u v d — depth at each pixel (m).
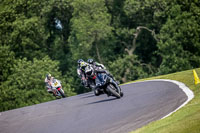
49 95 133.50
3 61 135.62
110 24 167.62
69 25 170.00
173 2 143.75
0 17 147.12
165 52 137.12
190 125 21.95
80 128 30.03
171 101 34.31
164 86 48.78
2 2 155.00
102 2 148.25
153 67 162.50
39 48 165.62
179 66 132.50
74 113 38.91
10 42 145.25
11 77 133.12
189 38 132.75
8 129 35.72
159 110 31.20
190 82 45.97
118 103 40.47
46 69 136.62
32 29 153.25
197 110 26.09
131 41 167.38
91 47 149.25
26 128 34.53
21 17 149.38
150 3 147.62
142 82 64.56
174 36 134.25
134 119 29.69
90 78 46.62
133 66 152.00
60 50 169.88
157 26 160.62
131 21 166.00
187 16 135.00
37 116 41.66
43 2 159.50
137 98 41.75
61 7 165.25
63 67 167.25
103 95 52.62
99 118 33.06
